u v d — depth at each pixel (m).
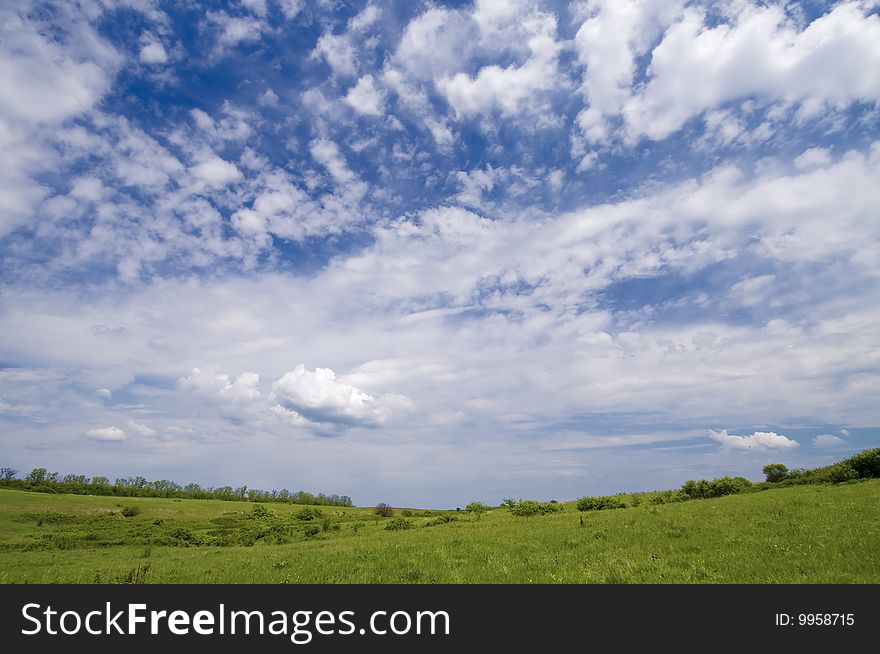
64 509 84.44
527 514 47.88
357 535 44.41
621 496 55.66
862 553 14.89
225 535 54.44
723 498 38.31
